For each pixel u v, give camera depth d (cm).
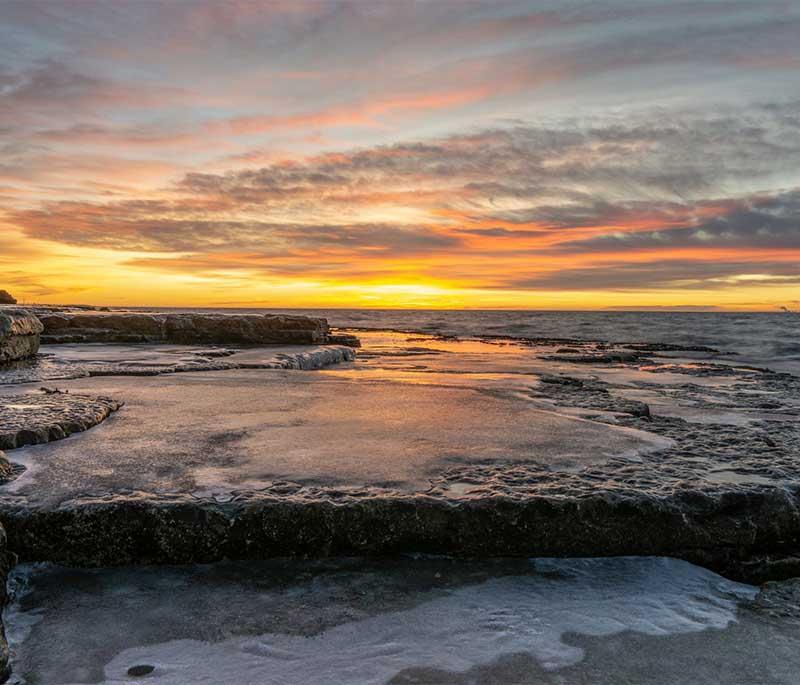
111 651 305
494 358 1917
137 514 389
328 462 493
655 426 668
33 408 640
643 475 470
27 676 286
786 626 339
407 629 326
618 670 296
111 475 450
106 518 387
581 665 299
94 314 1900
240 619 333
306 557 403
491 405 784
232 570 388
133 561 391
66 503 393
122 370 1059
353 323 7900
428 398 837
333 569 391
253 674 288
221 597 356
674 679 290
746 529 417
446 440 575
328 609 344
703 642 321
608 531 412
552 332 5325
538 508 409
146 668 292
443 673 291
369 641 315
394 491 427
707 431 639
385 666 295
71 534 384
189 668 292
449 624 331
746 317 10588
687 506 420
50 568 383
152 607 345
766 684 286
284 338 1916
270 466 480
